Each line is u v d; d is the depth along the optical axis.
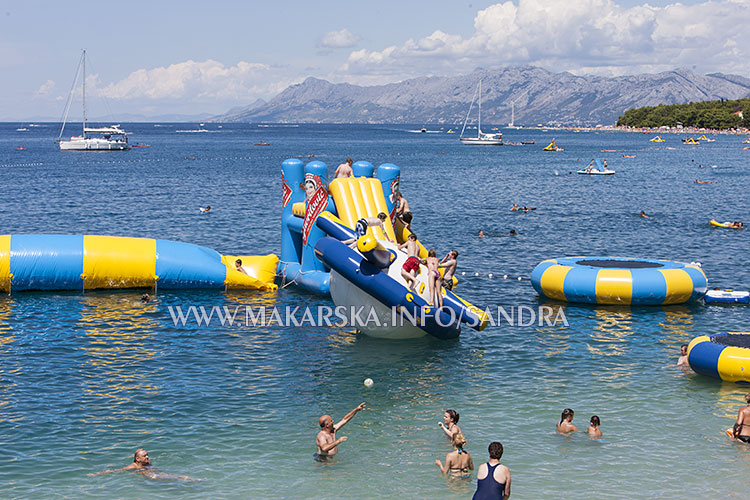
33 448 12.98
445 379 16.89
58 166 93.81
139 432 13.76
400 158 122.19
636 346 19.22
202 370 17.39
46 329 20.50
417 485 11.82
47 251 24.28
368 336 20.36
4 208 49.22
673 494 11.53
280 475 12.14
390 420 14.49
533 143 193.50
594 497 11.43
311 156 125.25
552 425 14.20
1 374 16.80
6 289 24.22
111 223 42.94
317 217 22.05
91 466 12.34
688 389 16.09
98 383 16.36
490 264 30.98
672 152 146.88
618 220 45.53
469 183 73.94
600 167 86.38
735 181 76.75
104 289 25.05
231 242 36.66
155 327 20.92
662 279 22.66
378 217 21.80
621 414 14.72
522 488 11.70
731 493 11.55
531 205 54.25
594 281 23.00
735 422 14.29
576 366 17.70
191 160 109.94
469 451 13.05
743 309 22.73
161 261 25.02
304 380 16.80
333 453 12.93
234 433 13.80
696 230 41.03
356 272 19.05
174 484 11.78
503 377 17.00
